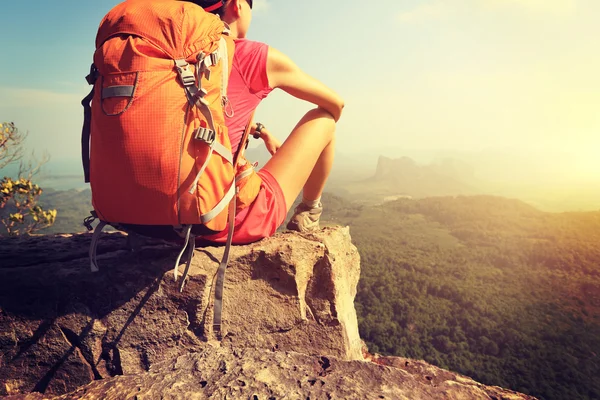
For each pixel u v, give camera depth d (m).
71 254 2.26
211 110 1.59
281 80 2.01
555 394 104.00
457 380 1.94
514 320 153.38
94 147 1.56
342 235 2.78
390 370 1.57
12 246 2.44
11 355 1.82
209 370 1.54
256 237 2.12
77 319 1.87
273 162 2.29
